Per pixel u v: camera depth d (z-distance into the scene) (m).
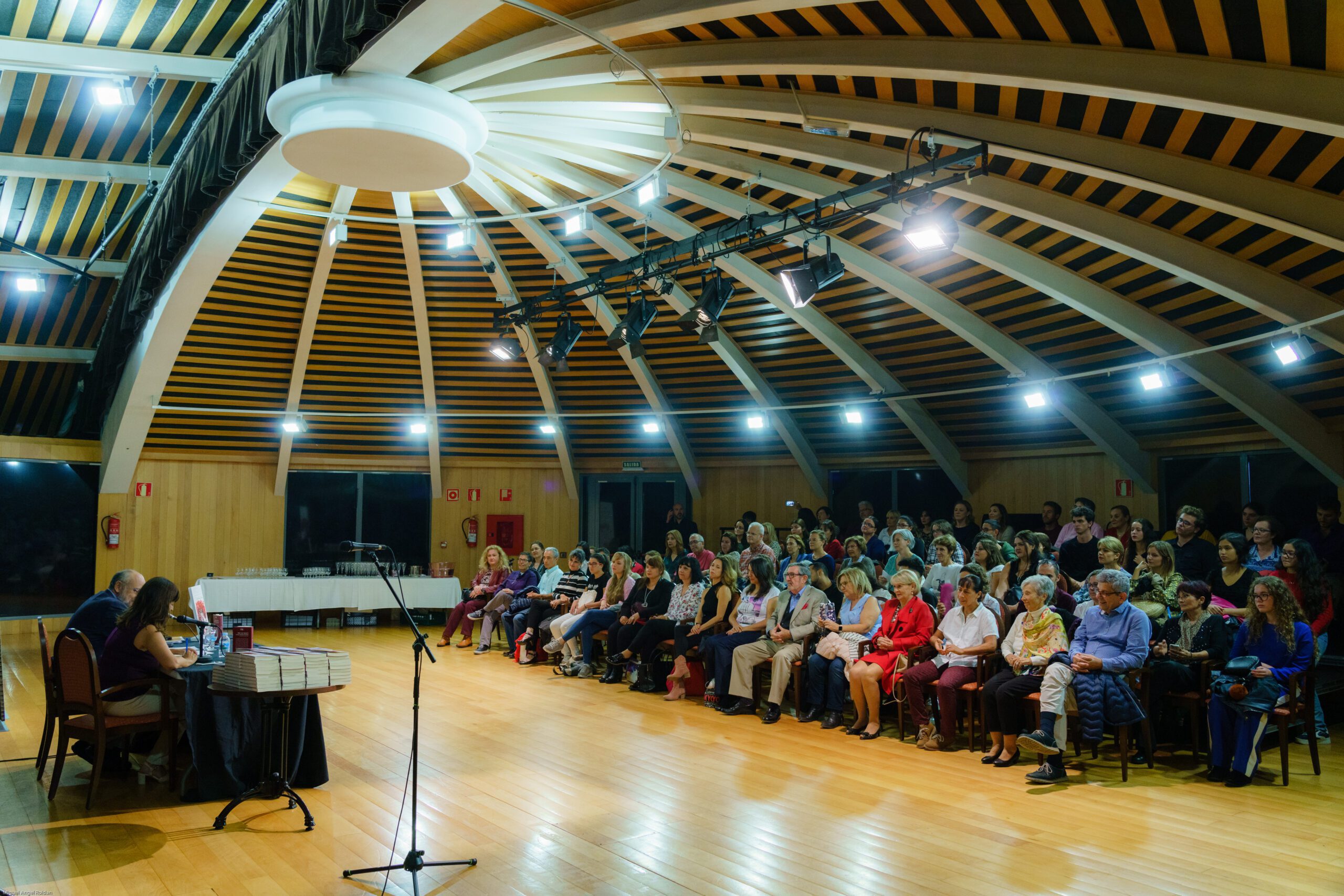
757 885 4.17
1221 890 4.10
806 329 11.31
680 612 8.84
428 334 12.35
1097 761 6.36
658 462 15.17
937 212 6.86
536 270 11.17
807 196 7.78
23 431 14.01
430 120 6.11
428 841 4.74
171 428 13.43
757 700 7.96
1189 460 10.79
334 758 6.39
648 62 6.32
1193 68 4.99
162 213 8.89
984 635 6.69
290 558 14.48
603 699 8.53
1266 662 5.90
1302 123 4.80
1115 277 8.28
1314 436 9.03
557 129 7.40
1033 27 5.16
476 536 15.17
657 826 4.97
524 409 14.22
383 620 14.49
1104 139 6.12
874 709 7.07
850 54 5.68
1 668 7.31
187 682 5.50
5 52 6.92
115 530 13.34
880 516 13.69
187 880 4.22
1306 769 6.09
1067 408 10.70
